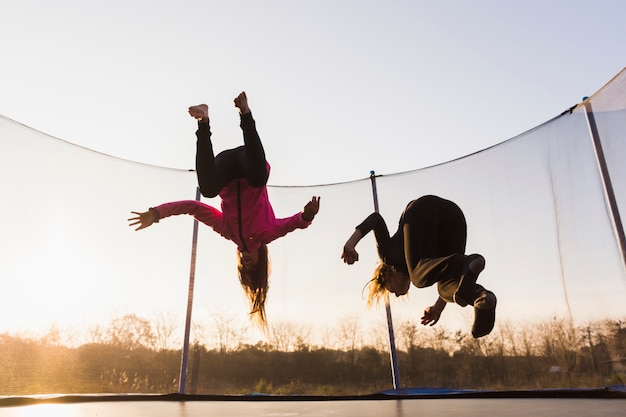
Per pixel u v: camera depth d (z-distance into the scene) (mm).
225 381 3410
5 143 2869
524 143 3197
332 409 2088
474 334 1487
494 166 3334
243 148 2178
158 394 3230
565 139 2959
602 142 2754
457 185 3502
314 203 2232
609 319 2637
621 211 2635
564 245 2873
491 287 3164
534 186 3090
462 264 1554
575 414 1525
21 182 2902
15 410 2168
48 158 3064
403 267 2047
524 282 3021
